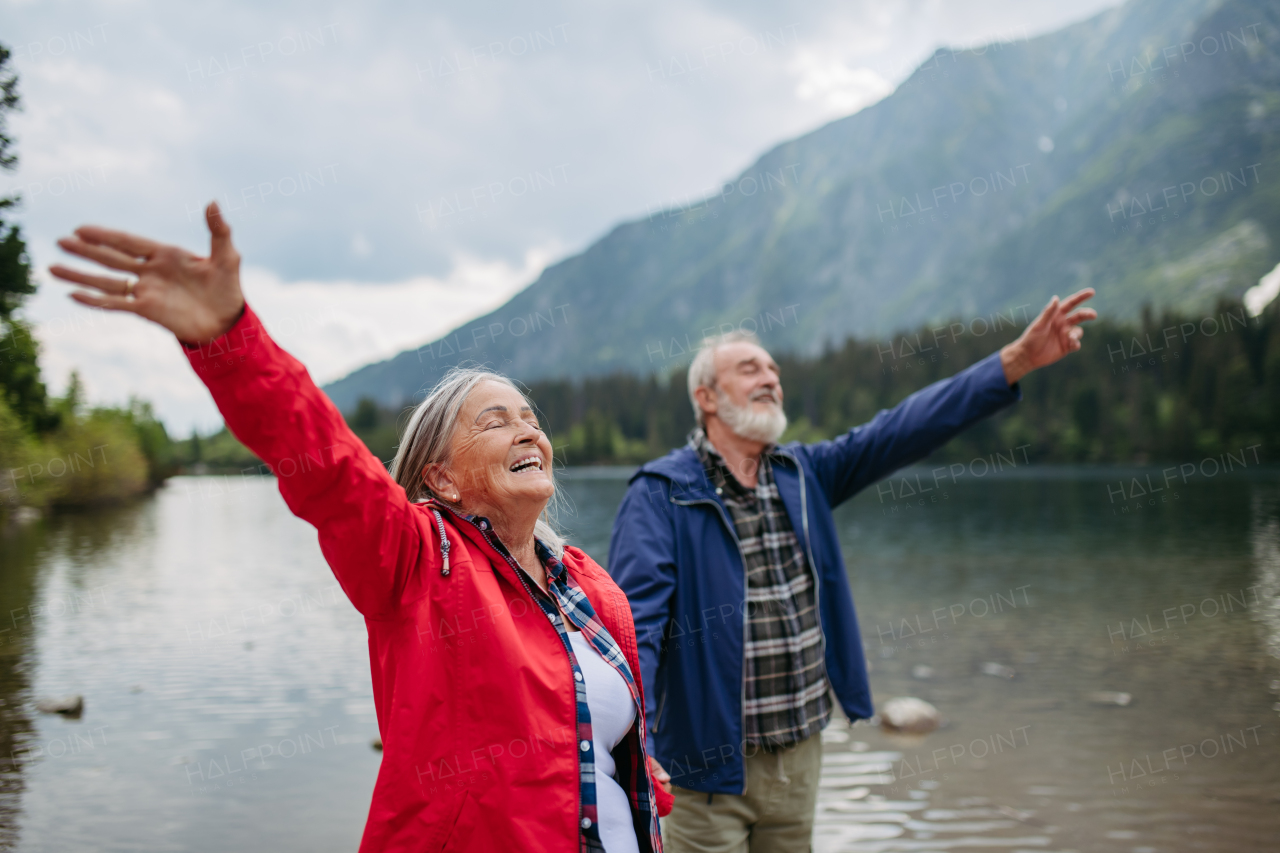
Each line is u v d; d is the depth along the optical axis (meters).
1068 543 27.12
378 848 1.69
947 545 27.47
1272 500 43.19
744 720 3.18
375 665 1.84
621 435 152.12
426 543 1.77
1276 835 5.96
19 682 10.67
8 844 5.92
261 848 5.88
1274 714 8.90
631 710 2.01
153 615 15.79
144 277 1.36
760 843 3.36
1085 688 10.12
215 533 36.75
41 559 25.97
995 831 6.09
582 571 2.21
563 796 1.75
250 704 9.62
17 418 35.16
